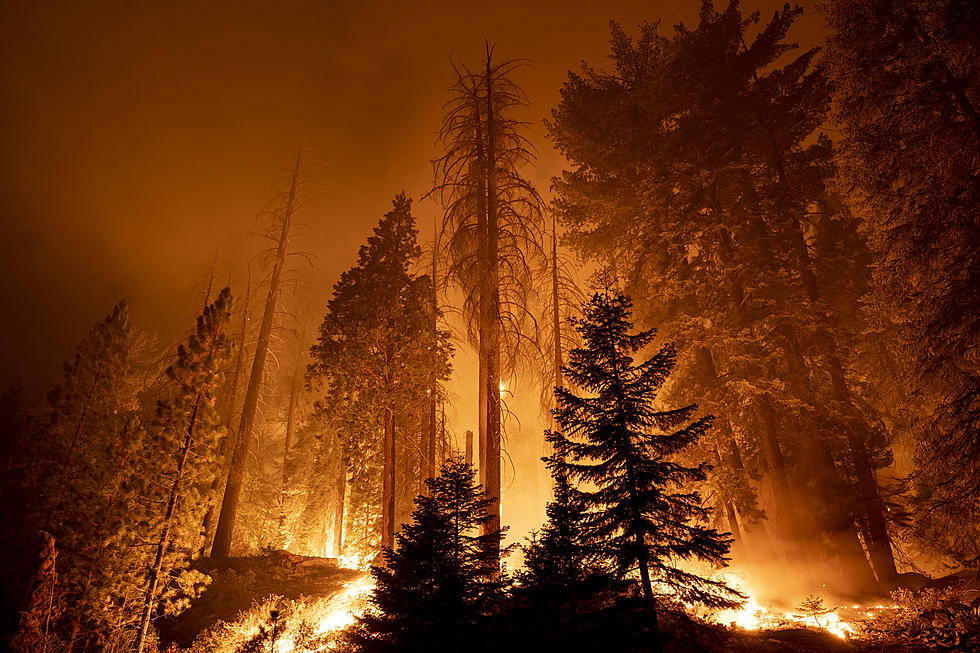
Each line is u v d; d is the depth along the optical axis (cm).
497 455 1450
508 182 1675
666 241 2041
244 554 2500
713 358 1942
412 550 844
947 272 1203
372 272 2281
